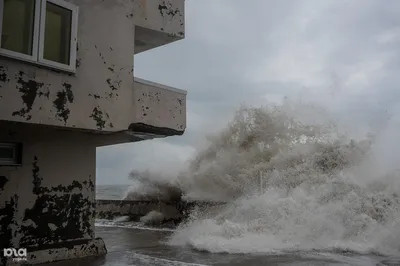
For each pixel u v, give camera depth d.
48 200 5.41
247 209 7.77
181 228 8.70
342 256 5.69
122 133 5.80
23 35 4.52
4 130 5.00
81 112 4.99
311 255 5.77
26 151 5.24
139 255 5.76
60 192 5.56
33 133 5.34
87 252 5.66
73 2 5.11
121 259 5.42
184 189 11.06
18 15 4.50
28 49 4.52
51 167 5.49
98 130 5.19
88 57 5.17
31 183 5.25
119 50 5.56
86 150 5.99
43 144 5.44
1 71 4.27
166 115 6.01
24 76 4.46
